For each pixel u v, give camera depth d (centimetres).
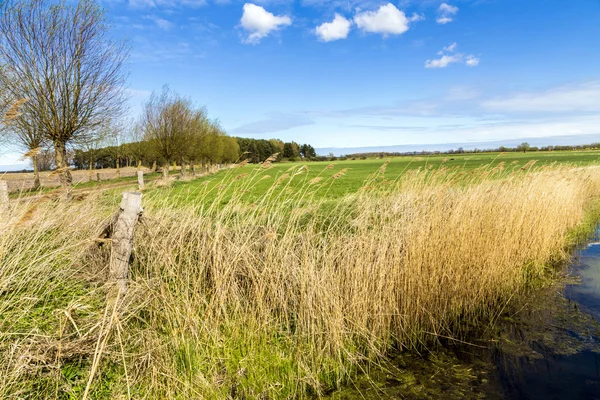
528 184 995
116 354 363
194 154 4000
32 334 360
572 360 519
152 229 568
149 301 449
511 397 439
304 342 482
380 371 495
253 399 400
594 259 966
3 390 302
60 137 1573
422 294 579
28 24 1445
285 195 630
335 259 571
